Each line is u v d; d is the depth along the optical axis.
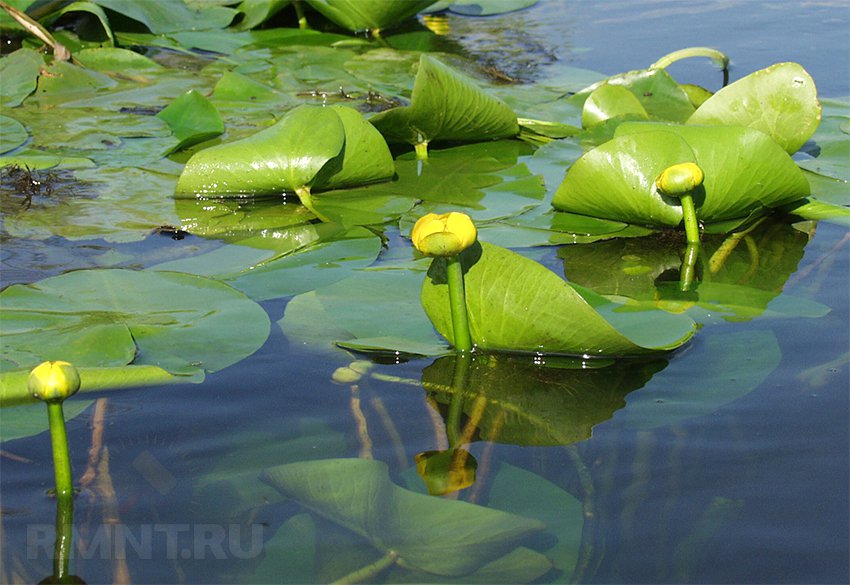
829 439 1.65
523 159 3.26
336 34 4.93
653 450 1.64
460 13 5.39
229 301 2.15
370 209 2.80
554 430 1.71
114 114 3.63
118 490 1.52
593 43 4.70
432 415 1.76
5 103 3.72
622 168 2.60
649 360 1.96
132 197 2.88
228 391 1.82
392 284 2.27
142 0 4.86
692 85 3.86
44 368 1.42
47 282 2.22
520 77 4.18
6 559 1.37
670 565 1.36
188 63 4.36
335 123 2.87
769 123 3.06
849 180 2.96
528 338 1.98
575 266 2.44
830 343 1.99
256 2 5.14
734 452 1.62
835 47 4.41
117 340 1.94
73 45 4.50
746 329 2.07
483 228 2.64
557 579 1.33
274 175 2.79
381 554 1.37
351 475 1.54
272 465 1.59
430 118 3.18
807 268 2.40
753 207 2.69
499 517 1.44
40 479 1.55
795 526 1.44
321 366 1.92
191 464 1.59
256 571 1.35
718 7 5.30
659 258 2.50
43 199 2.85
